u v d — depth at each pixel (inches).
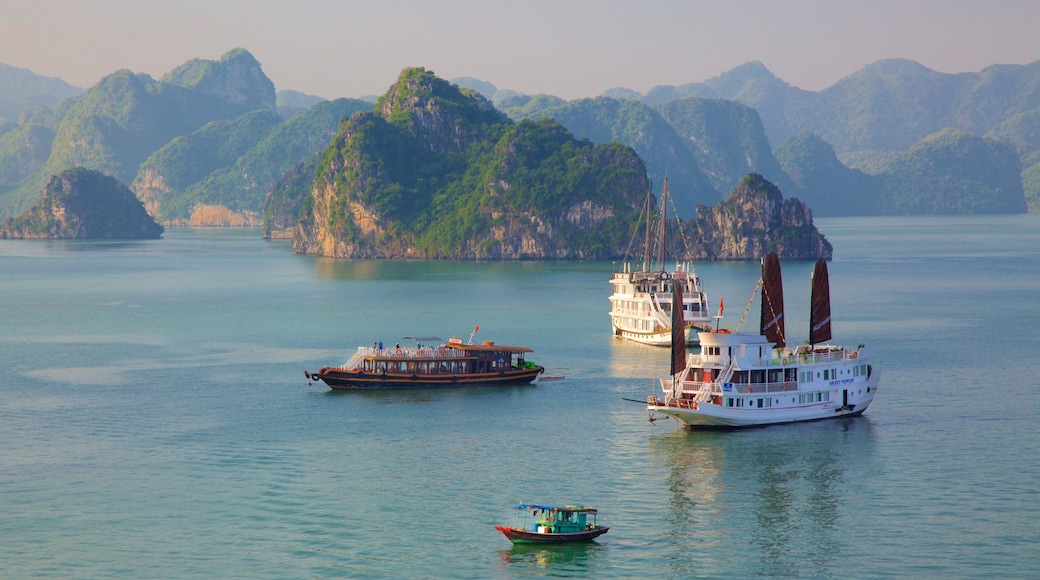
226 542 3627.0
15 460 4591.5
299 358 7239.2
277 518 3843.5
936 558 3469.5
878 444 4724.4
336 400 5777.6
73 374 6663.4
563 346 7760.8
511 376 6200.8
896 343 7549.2
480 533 3695.9
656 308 7839.6
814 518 3818.9
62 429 5137.8
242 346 7844.5
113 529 3754.9
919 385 5964.6
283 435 4992.6
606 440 4832.7
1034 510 3868.1
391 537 3656.5
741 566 3430.1
